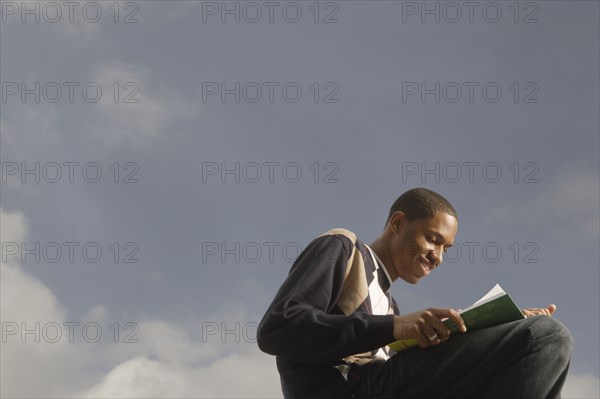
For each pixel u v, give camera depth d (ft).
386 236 10.18
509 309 8.09
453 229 10.15
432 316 8.20
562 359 8.11
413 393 8.42
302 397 8.84
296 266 9.27
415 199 10.14
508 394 8.07
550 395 8.10
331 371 8.84
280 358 9.21
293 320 8.55
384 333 8.35
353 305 9.33
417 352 8.46
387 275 10.00
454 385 8.32
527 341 8.12
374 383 8.64
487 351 8.23
